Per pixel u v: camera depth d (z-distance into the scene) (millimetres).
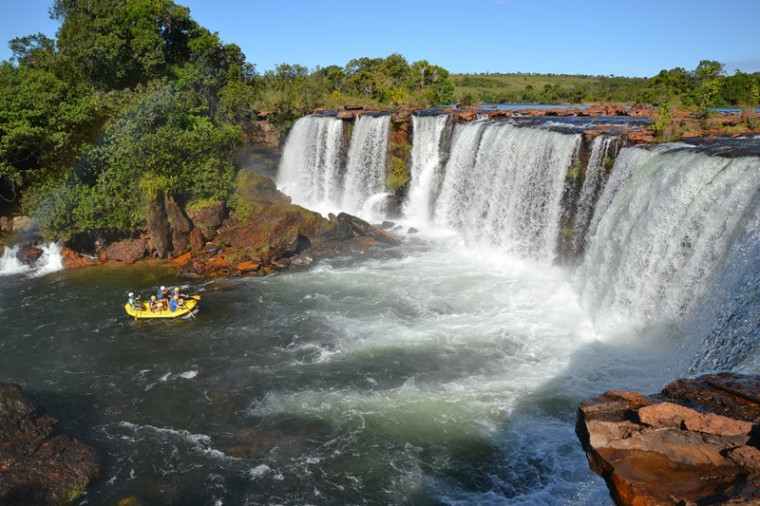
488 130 41812
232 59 70625
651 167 26812
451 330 27875
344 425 20734
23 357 26438
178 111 45344
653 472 9117
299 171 60969
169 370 25094
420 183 50031
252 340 27656
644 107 55188
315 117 58938
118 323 29906
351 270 37219
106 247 40938
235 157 47250
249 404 22312
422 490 17531
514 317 29078
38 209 39594
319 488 17781
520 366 24219
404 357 25453
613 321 26578
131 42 57312
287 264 38250
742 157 22312
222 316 30484
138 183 41000
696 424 9703
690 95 56500
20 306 32125
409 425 20578
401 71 100938
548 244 35625
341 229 41281
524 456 18672
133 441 20234
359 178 53969
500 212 39844
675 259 24359
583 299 29578
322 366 24938
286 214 39844
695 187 23891
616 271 27469
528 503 16766
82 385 24047
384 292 33250
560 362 24391
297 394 22859
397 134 51312
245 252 38781
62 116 40438
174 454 19500
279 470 18609
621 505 9102
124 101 44031
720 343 18594
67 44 55938
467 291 32938
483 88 160125
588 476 17469
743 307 18234
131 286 35125
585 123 41438
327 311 30797
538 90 146375
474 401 21781
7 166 40812
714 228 22516
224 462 19062
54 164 41125
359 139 53594
